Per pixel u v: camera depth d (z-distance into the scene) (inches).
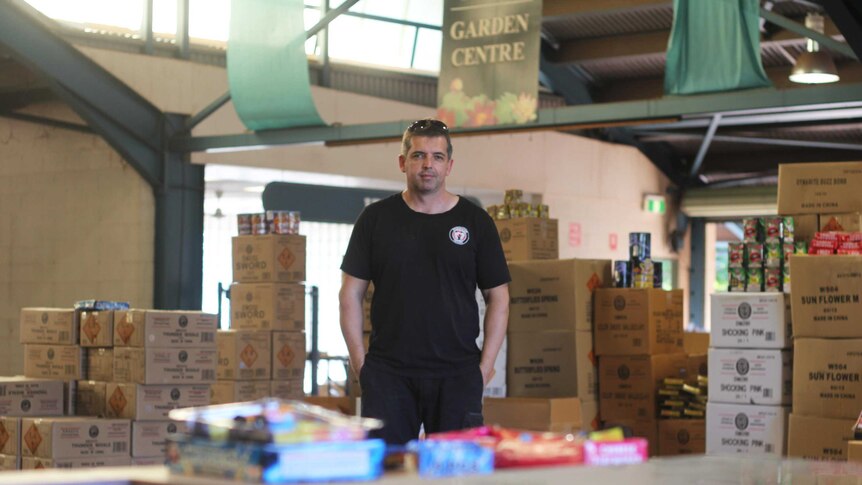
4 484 55.6
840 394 196.5
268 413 56.5
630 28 496.1
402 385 132.9
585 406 252.5
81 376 247.3
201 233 416.8
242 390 332.8
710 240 682.2
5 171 449.7
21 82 415.5
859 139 586.6
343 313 135.6
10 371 442.3
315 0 473.1
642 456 67.7
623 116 309.6
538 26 299.1
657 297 262.4
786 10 446.9
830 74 376.2
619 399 259.4
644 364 256.7
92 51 389.1
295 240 346.3
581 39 514.0
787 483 72.6
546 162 549.0
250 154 425.4
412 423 133.9
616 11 462.0
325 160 448.8
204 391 243.3
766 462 84.7
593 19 486.0
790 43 469.4
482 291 137.3
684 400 260.2
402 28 506.6
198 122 405.7
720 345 219.0
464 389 133.0
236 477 54.8
